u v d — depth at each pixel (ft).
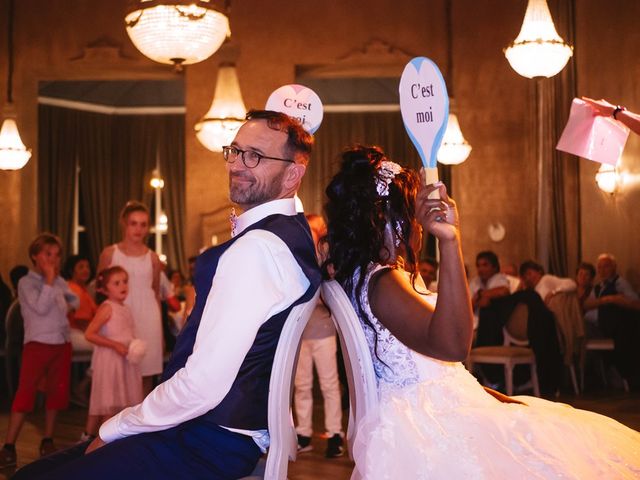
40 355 16.99
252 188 7.02
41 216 46.01
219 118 26.11
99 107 48.60
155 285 18.13
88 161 47.91
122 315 16.69
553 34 19.06
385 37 35.17
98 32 35.53
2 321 28.99
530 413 6.57
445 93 6.08
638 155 26.04
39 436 19.90
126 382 16.53
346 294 6.80
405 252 6.88
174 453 6.41
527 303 24.47
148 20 17.84
